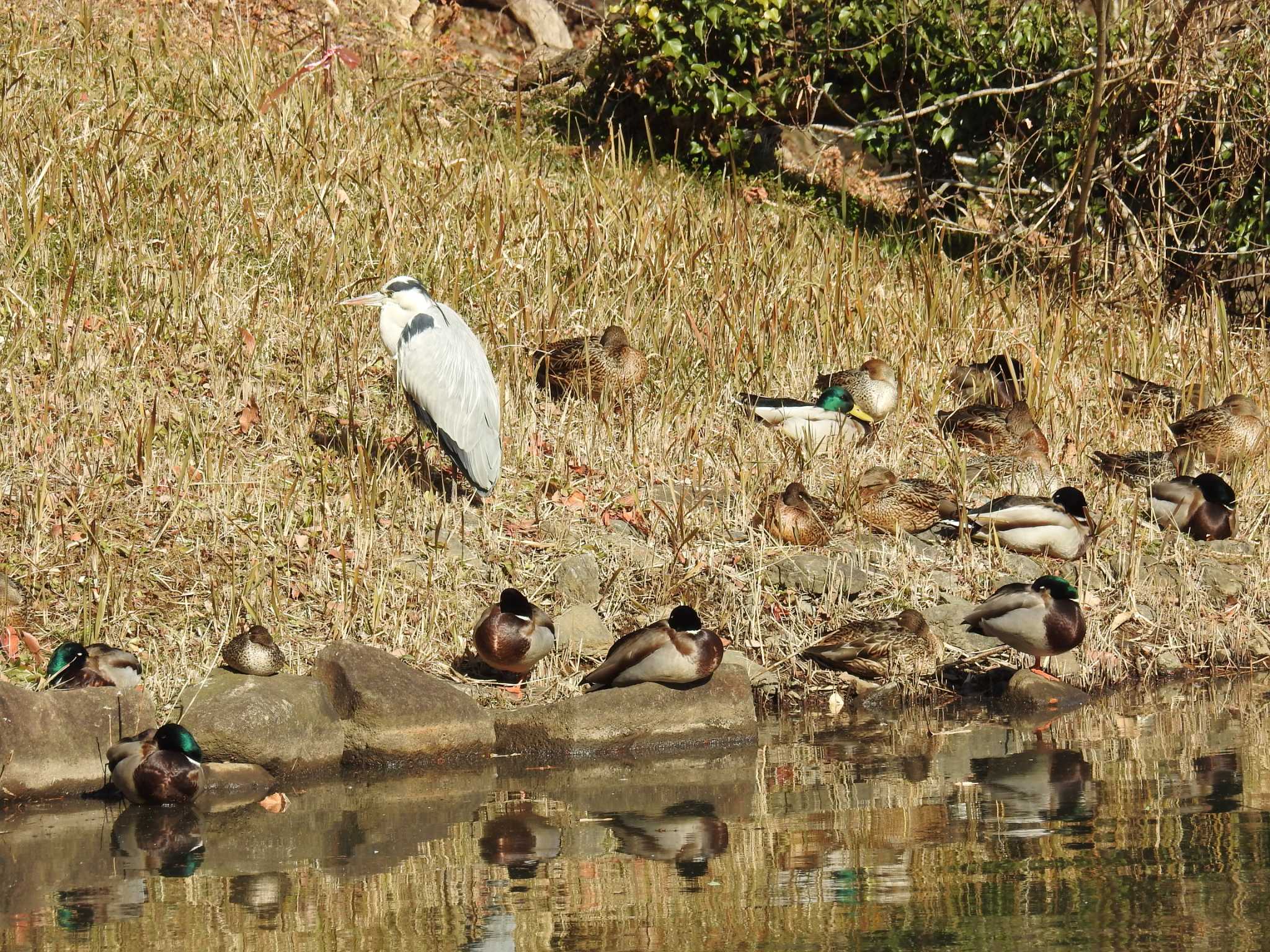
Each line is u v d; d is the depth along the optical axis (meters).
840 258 18.61
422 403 12.76
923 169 26.00
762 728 11.41
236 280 16.30
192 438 13.42
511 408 14.93
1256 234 23.44
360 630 11.51
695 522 13.62
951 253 24.52
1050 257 23.44
